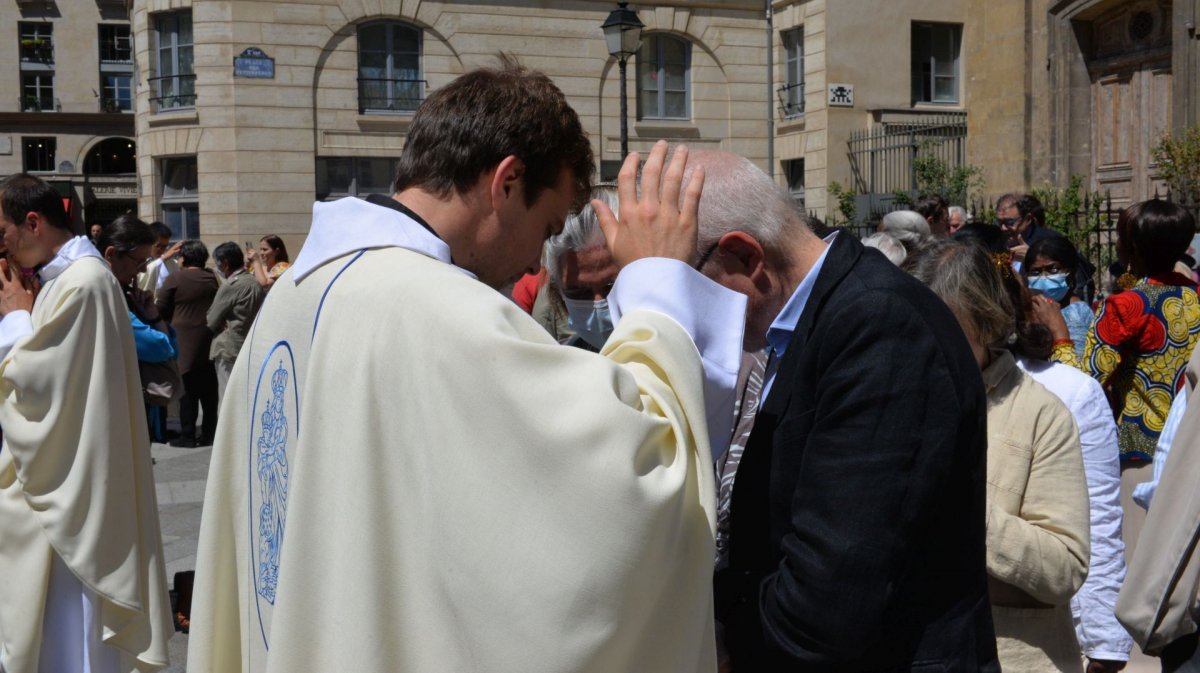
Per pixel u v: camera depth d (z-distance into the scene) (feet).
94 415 12.22
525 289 19.02
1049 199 46.47
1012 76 57.21
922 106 68.49
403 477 4.77
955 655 5.72
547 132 5.59
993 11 58.34
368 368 4.86
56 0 130.82
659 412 4.92
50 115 130.21
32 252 12.59
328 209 5.49
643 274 5.55
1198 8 46.65
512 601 4.49
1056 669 8.13
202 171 65.72
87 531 12.14
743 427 6.77
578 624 4.45
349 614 4.74
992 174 58.65
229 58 64.80
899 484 5.47
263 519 5.46
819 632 5.45
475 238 5.57
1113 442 10.16
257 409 5.58
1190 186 42.65
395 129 67.67
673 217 5.75
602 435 4.50
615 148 70.38
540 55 68.85
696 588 4.91
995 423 8.37
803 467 5.74
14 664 12.21
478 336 4.66
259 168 65.46
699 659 4.97
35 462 12.01
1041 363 10.35
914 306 5.81
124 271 26.58
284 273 5.68
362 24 66.95
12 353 12.00
